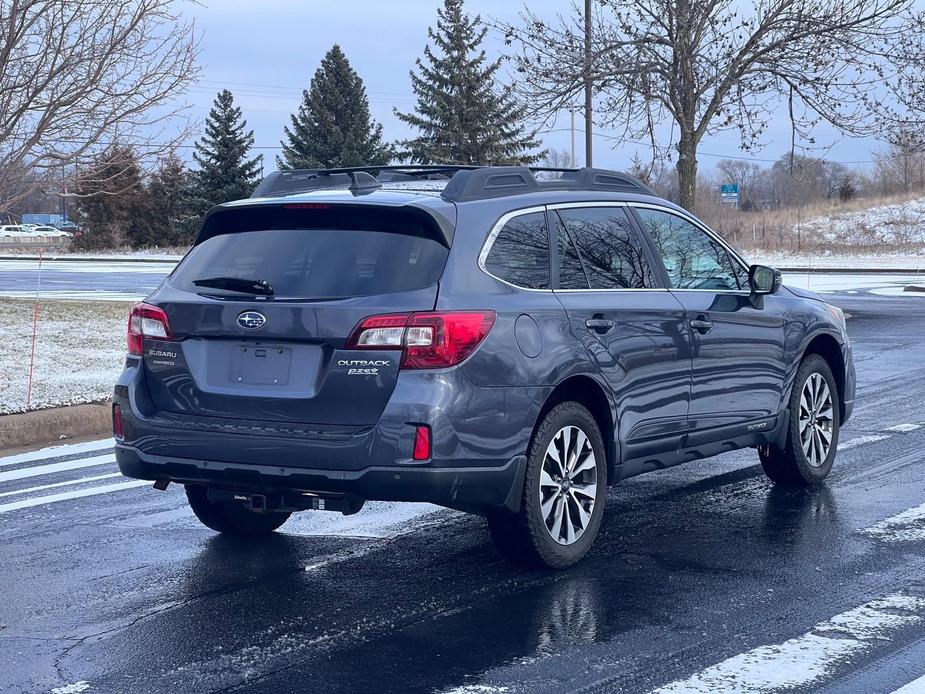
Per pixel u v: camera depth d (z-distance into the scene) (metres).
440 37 68.25
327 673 4.65
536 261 6.04
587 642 4.98
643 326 6.47
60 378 12.88
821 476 8.13
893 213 65.00
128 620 5.39
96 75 14.70
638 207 6.91
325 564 6.30
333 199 5.78
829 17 20.83
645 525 7.09
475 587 5.82
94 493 8.23
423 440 5.30
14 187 14.95
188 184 75.88
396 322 5.36
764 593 5.67
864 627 5.13
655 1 21.27
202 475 5.66
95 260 56.97
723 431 7.18
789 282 35.25
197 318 5.74
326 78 74.88
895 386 13.10
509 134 67.69
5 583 6.02
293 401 5.49
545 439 5.85
